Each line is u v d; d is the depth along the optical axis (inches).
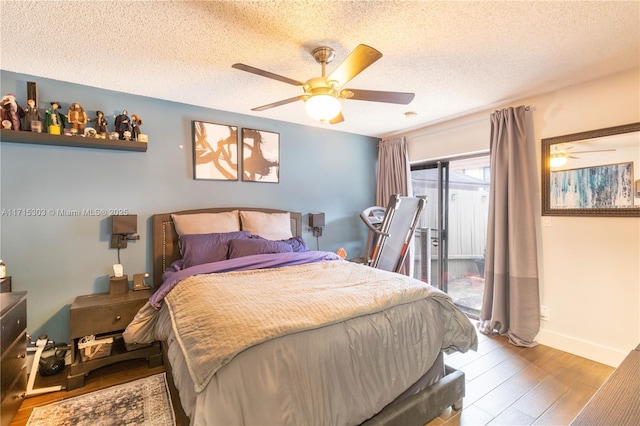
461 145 144.3
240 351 51.9
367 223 143.9
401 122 152.7
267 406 50.1
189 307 70.9
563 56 87.1
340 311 64.7
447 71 96.8
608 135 98.9
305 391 53.8
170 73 98.1
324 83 74.2
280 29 74.2
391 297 72.8
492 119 124.0
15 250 97.2
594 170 102.1
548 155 113.0
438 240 161.0
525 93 115.0
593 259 103.4
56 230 102.8
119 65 92.4
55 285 102.6
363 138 181.3
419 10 67.0
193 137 128.0
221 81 104.5
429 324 75.6
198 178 129.0
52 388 87.0
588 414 30.0
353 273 95.2
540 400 82.5
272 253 115.3
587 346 104.3
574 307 107.8
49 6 64.6
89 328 91.8
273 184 149.3
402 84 106.4
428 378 74.9
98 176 109.6
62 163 103.9
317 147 163.3
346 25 72.6
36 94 98.0
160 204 121.1
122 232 108.0
